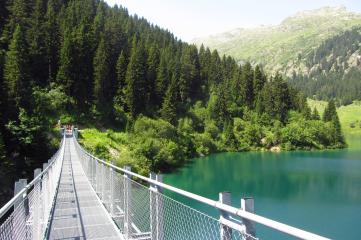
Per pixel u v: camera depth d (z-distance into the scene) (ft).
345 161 272.92
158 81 359.66
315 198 151.53
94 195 50.31
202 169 235.40
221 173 219.00
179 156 261.24
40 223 24.45
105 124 301.22
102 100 312.91
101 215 37.50
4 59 242.37
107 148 212.84
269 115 406.82
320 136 379.55
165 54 445.78
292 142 370.53
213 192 164.04
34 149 172.35
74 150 149.79
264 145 369.71
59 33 339.57
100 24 410.11
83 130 253.65
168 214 18.34
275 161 275.39
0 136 153.38
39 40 318.65
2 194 133.39
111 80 339.16
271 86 418.31
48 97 278.87
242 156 311.68
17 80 199.00
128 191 27.12
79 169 87.10
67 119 279.49
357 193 159.84
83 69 313.94
